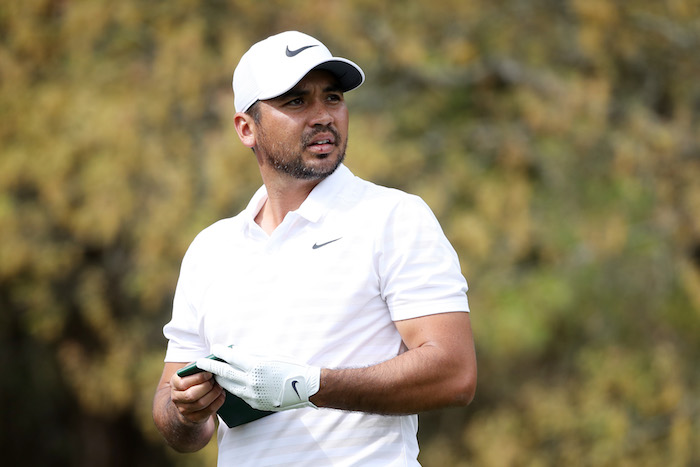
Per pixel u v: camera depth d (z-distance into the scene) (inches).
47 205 1326.3
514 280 1279.5
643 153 1275.8
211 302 378.0
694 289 1277.1
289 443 357.7
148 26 1317.7
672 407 1263.5
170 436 394.0
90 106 1257.4
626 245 1304.1
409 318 352.5
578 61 1363.2
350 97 1337.4
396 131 1348.4
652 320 1320.1
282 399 339.6
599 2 1247.5
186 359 399.5
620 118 1336.1
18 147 1264.8
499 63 1353.3
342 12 1272.1
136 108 1255.5
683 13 1291.8
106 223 1228.5
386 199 367.2
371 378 338.0
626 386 1270.9
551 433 1289.4
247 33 1301.7
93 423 1871.3
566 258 1291.8
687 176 1289.4
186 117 1295.5
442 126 1373.0
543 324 1256.2
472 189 1294.3
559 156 1316.4
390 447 354.9
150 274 1255.5
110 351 1400.1
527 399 1322.6
